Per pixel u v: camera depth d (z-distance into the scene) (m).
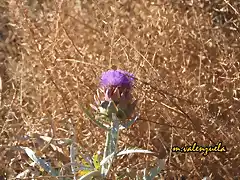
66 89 1.26
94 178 0.98
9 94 1.31
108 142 0.99
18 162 1.16
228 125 1.21
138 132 1.19
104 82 1.03
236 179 1.16
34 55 1.30
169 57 1.31
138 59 1.25
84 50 1.32
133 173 1.04
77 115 1.20
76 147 1.09
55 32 1.34
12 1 1.33
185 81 1.26
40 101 1.25
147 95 1.20
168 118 1.17
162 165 1.00
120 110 1.02
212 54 1.33
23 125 1.20
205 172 1.17
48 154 1.11
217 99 1.22
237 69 1.28
